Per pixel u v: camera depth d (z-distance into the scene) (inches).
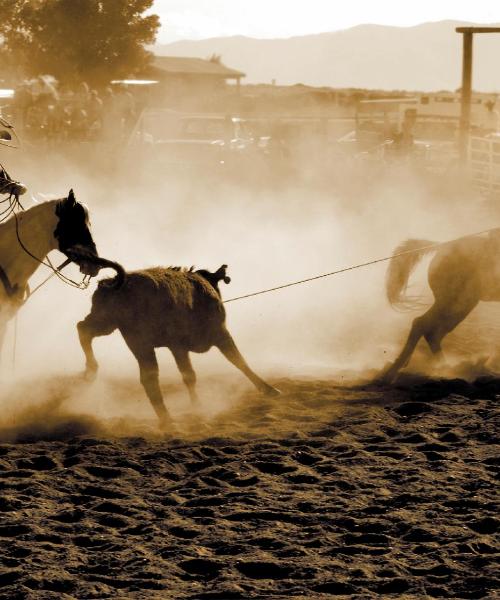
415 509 329.7
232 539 306.0
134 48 2396.7
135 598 265.1
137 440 414.3
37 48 2370.8
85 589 269.6
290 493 349.1
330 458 389.4
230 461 386.3
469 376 532.7
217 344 470.0
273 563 283.4
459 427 430.0
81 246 447.2
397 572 278.4
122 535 311.1
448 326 532.7
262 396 488.7
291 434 420.8
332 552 294.5
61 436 424.8
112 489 353.1
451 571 278.2
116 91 2411.4
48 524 317.4
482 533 310.2
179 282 450.6
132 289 438.0
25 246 466.6
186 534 311.7
